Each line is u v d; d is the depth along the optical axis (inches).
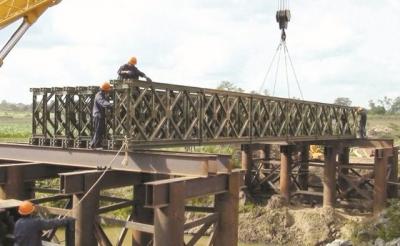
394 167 1013.2
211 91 571.2
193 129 552.1
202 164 435.2
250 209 899.4
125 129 471.8
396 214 808.9
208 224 467.5
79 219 452.1
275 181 1005.8
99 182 468.8
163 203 403.2
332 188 910.4
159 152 486.0
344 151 1019.9
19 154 542.6
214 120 582.9
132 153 468.1
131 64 500.1
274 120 737.0
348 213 901.2
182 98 529.3
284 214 871.7
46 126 555.2
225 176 480.1
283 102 758.5
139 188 542.0
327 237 831.7
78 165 498.0
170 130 513.0
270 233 860.0
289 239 850.1
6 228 374.3
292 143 896.9
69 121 536.1
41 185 951.6
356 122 1037.2
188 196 428.8
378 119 2630.4
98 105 490.0
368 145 987.9
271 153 1128.8
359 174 1031.6
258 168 995.3
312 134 860.6
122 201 550.9
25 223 342.3
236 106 634.8
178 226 413.7
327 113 917.2
